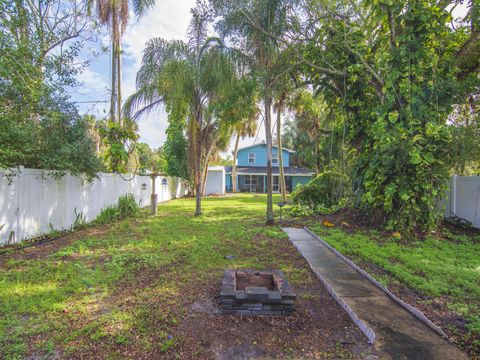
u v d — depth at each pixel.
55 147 6.06
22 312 2.70
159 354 2.11
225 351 2.15
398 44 6.30
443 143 5.92
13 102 5.36
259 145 27.67
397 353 2.13
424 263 4.18
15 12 5.36
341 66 7.77
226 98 8.67
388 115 6.26
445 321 2.60
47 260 4.37
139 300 2.97
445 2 6.13
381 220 6.69
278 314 2.68
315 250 5.06
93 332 2.37
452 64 6.48
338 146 9.65
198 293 3.15
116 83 11.44
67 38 6.90
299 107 13.41
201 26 8.13
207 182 23.81
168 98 8.88
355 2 7.31
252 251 4.97
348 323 2.56
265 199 17.39
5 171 5.07
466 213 6.91
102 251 4.93
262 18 6.99
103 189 8.73
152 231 6.70
